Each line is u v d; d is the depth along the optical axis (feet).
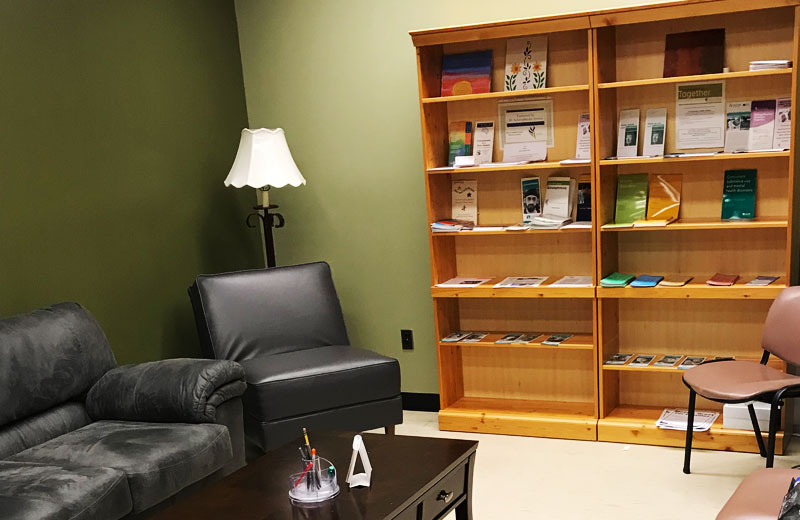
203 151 13.94
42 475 8.04
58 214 11.06
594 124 11.59
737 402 9.38
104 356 10.42
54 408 9.96
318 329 12.64
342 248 14.80
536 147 12.94
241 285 12.50
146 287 12.62
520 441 12.50
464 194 13.55
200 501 7.22
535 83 12.62
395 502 6.99
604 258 12.11
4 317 9.96
